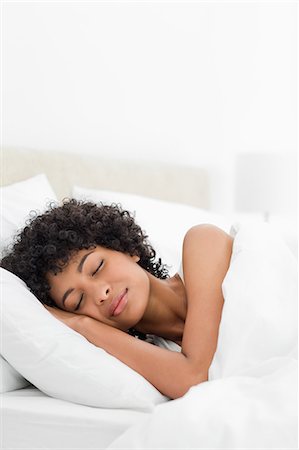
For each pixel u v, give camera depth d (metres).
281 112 3.46
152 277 1.45
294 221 3.30
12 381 1.25
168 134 2.99
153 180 2.72
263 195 3.05
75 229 1.39
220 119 3.25
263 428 0.95
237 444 0.93
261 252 1.37
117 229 1.47
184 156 3.08
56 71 2.46
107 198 2.21
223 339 1.21
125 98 2.77
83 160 2.39
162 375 1.24
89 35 2.59
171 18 2.98
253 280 1.29
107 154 2.70
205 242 1.45
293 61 3.46
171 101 3.00
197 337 1.28
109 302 1.33
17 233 1.66
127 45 2.77
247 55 3.34
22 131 2.32
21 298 1.22
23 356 1.17
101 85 2.65
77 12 2.54
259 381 1.09
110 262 1.36
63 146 2.49
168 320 1.46
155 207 2.27
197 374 1.24
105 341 1.28
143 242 1.69
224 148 3.29
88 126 2.60
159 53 2.93
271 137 3.44
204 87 3.16
